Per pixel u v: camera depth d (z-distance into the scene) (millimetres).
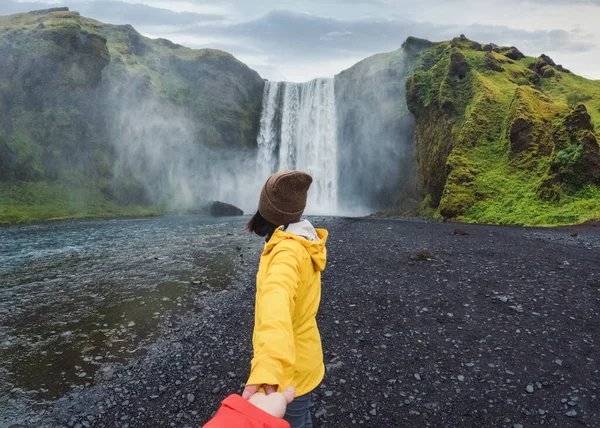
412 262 12516
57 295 10938
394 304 8820
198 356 6980
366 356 6531
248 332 7926
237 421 1072
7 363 6953
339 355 6602
